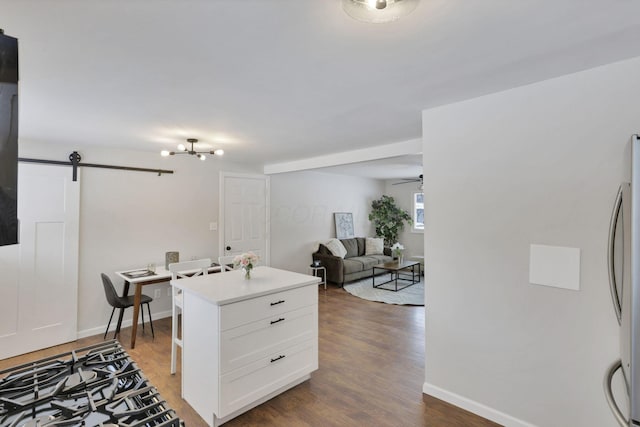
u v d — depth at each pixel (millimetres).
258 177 5500
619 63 1737
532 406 2031
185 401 2441
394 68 1789
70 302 3607
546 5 1225
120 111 2498
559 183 1937
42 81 1923
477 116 2256
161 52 1587
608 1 1200
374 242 7613
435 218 2465
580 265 1864
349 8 1180
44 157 3477
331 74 1859
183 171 4543
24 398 1081
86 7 1222
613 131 1761
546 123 1975
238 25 1355
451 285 2381
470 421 2186
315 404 2389
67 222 3594
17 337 3293
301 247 6324
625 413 1713
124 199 4008
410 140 3592
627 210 1201
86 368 1283
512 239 2111
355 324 4117
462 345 2326
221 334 2098
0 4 1191
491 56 1658
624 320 1254
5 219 869
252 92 2123
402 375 2814
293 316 2553
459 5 1221
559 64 1762
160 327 4035
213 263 4777
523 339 2068
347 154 4293
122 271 3957
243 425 2156
